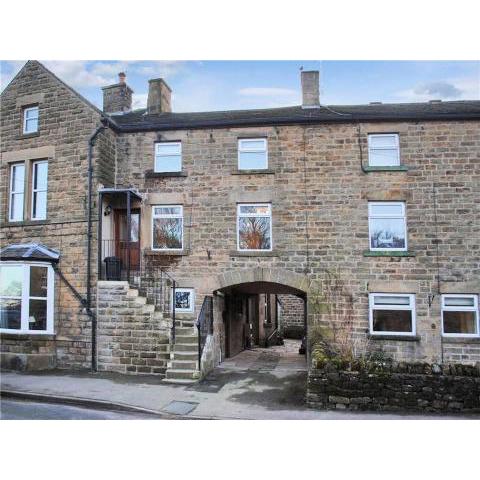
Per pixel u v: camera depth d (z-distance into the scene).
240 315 19.16
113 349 13.52
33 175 15.28
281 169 14.69
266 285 16.31
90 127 14.61
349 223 14.21
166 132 15.41
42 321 14.02
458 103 16.48
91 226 14.16
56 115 15.01
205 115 16.73
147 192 15.23
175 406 9.84
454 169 14.11
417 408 9.64
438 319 13.52
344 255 14.10
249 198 14.71
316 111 15.77
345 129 14.62
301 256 14.26
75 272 14.12
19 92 15.59
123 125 15.49
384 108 15.98
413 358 13.41
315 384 10.00
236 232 14.70
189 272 14.72
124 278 15.07
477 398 9.58
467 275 13.67
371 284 13.88
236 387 11.63
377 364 10.09
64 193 14.58
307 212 14.41
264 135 14.91
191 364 12.47
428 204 14.05
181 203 15.05
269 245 14.59
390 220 14.32
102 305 13.75
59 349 13.95
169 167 15.42
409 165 14.24
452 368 9.86
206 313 13.66
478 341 13.27
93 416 9.02
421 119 14.31
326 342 13.58
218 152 15.05
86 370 13.50
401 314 13.86
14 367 13.49
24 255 13.73
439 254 13.81
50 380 12.00
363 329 13.72
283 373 13.38
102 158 14.65
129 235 14.05
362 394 9.80
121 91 18.47
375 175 14.34
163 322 13.33
